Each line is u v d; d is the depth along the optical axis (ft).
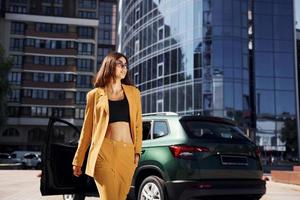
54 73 228.43
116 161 12.13
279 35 138.82
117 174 12.16
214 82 127.03
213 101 126.11
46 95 225.97
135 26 162.50
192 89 128.88
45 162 18.38
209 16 130.62
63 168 19.01
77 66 231.91
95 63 234.79
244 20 133.08
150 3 151.53
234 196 22.54
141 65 153.69
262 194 23.67
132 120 12.66
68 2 249.96
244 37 132.16
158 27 145.28
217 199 21.89
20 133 222.69
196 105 127.44
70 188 19.01
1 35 227.81
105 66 12.68
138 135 12.89
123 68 12.73
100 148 12.09
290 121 134.62
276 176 63.57
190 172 21.26
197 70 128.88
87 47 234.17
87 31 235.40
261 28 138.10
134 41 162.40
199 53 129.59
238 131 24.56
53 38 230.89
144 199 22.71
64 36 231.50
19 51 228.43
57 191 18.65
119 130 12.30
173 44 137.49
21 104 222.89
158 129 23.61
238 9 132.57
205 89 127.24
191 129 22.62
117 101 12.47
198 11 131.95
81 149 12.98
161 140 22.91
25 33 229.66
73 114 226.17
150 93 145.38
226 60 128.67
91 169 12.10
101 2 263.70
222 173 22.03
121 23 193.26
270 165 127.95
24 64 226.17
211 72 127.54
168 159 21.91
